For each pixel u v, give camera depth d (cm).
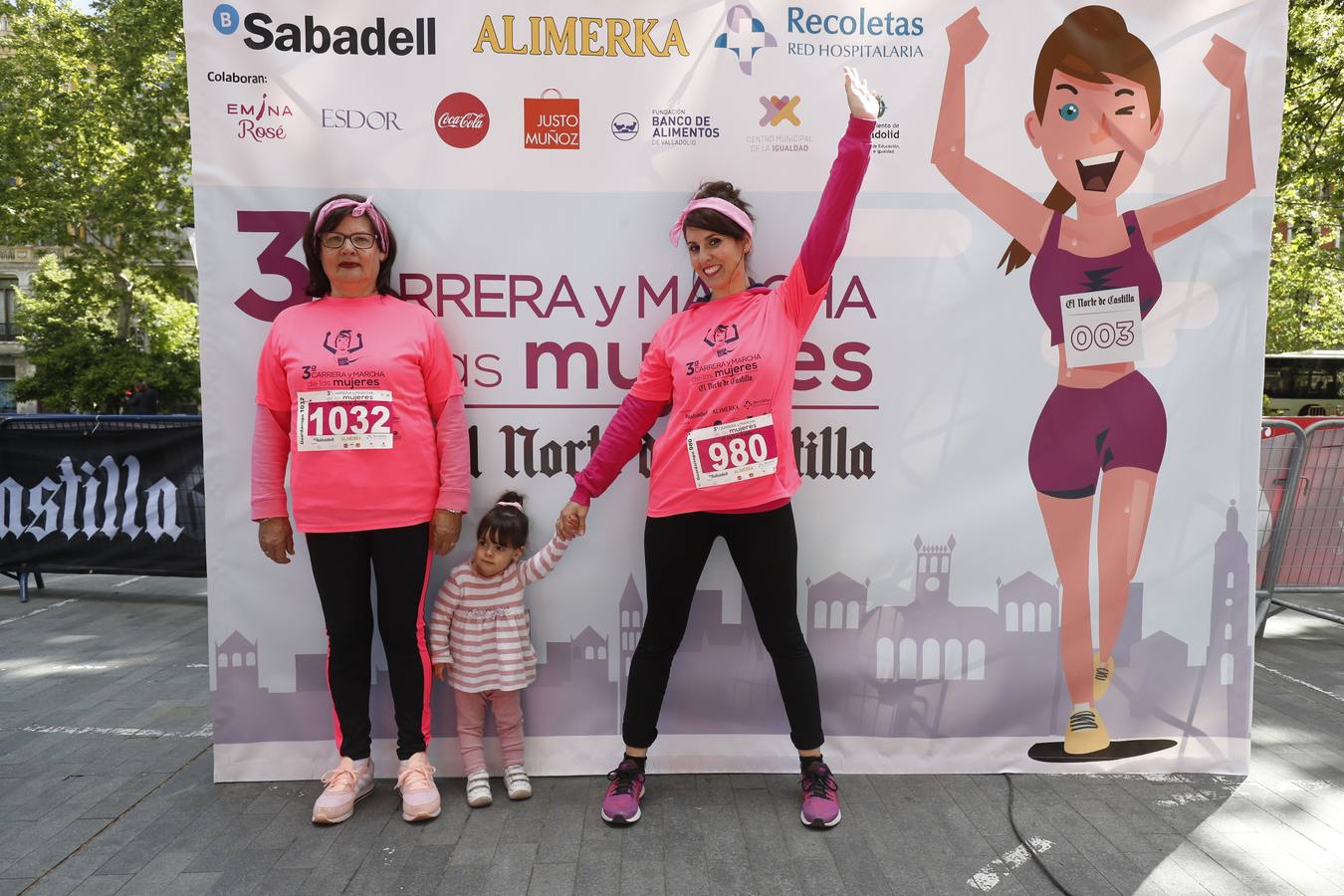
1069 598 268
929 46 255
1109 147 259
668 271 259
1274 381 1714
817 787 238
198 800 252
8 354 3525
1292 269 1399
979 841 228
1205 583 269
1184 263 262
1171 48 257
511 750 258
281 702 264
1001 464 266
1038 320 263
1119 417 265
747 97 254
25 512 523
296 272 253
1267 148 259
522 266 257
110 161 1870
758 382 225
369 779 253
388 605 241
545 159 254
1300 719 325
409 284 255
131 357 2077
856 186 216
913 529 266
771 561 234
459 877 210
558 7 250
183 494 511
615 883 207
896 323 262
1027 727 271
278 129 249
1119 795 256
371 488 233
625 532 264
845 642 267
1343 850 225
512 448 262
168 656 413
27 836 232
